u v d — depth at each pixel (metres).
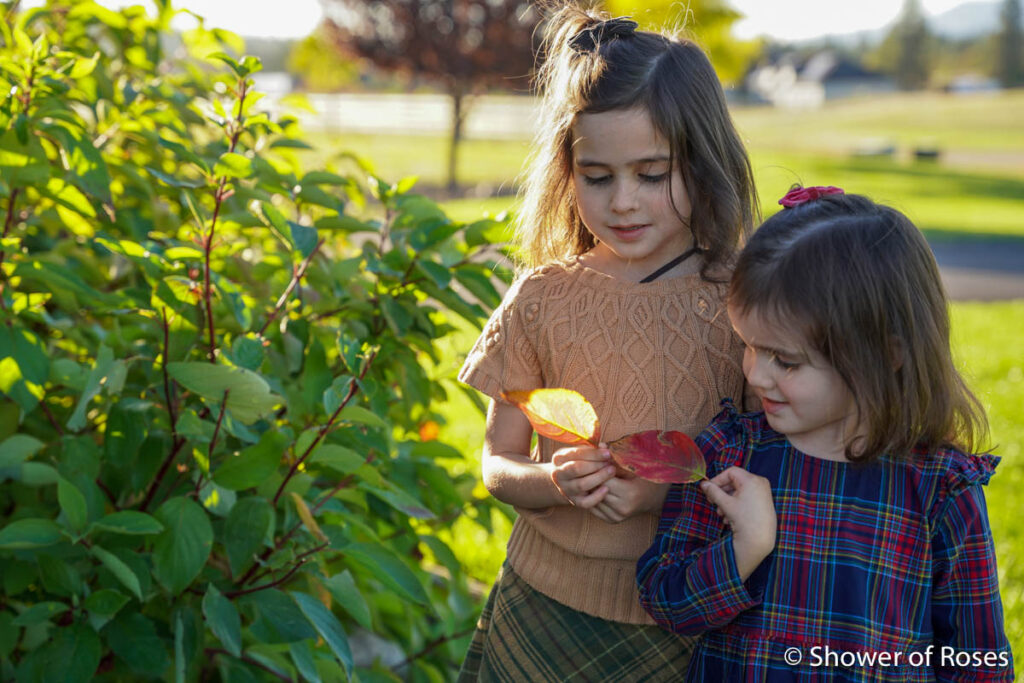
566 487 1.53
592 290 1.68
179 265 1.98
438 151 26.59
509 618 1.75
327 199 2.26
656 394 1.62
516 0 19.64
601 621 1.66
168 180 1.95
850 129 43.75
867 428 1.42
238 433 1.90
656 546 1.55
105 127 2.41
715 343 1.62
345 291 2.28
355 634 2.60
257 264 2.29
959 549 1.42
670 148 1.57
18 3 2.46
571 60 1.62
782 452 1.51
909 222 1.48
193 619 1.92
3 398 1.99
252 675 2.05
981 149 34.34
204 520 1.85
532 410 1.49
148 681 2.06
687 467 1.45
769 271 1.42
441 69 19.78
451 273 2.18
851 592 1.43
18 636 1.89
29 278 2.05
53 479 1.89
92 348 2.20
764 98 91.19
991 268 11.76
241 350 1.95
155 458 1.99
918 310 1.42
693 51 1.63
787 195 1.54
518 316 1.72
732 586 1.42
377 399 2.17
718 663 1.49
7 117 1.92
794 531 1.46
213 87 2.72
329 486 2.29
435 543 2.40
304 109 2.61
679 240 1.68
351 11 20.12
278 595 1.94
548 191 1.73
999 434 4.98
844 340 1.39
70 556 1.83
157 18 2.58
